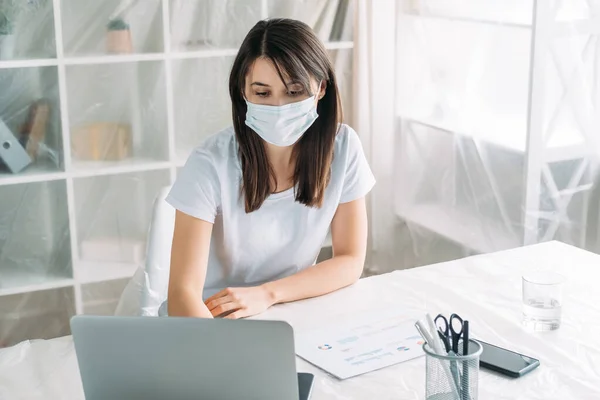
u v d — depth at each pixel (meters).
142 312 1.85
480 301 1.68
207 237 1.73
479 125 2.91
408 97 3.14
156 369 1.14
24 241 2.81
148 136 2.91
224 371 1.12
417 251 3.23
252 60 1.60
